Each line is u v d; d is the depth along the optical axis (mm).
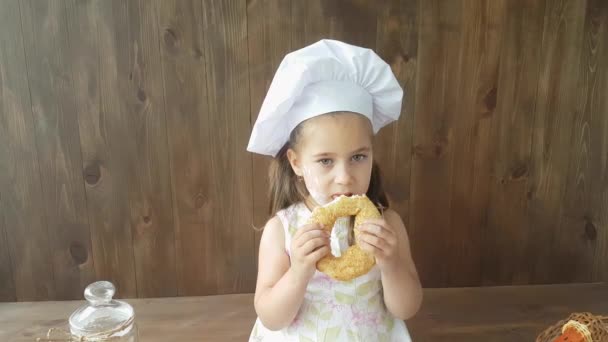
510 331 1661
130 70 1639
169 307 1801
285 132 1174
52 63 1625
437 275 1909
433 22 1634
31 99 1655
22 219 1768
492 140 1764
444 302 1824
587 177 1829
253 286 1879
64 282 1843
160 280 1854
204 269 1851
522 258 1909
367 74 1085
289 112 1123
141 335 1640
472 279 1922
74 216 1775
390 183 1785
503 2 1633
